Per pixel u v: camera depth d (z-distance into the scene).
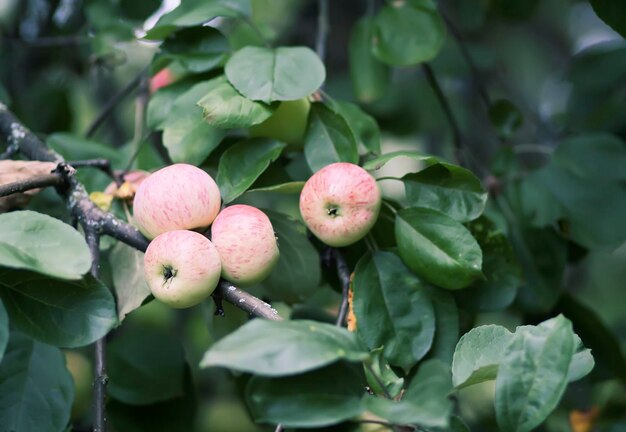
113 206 1.08
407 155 1.04
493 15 1.61
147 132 1.20
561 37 2.10
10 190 1.01
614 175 1.21
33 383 1.05
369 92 1.26
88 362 1.21
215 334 1.13
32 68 1.54
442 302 1.06
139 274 1.05
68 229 0.93
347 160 1.06
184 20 1.11
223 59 1.12
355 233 1.02
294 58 1.07
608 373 1.22
